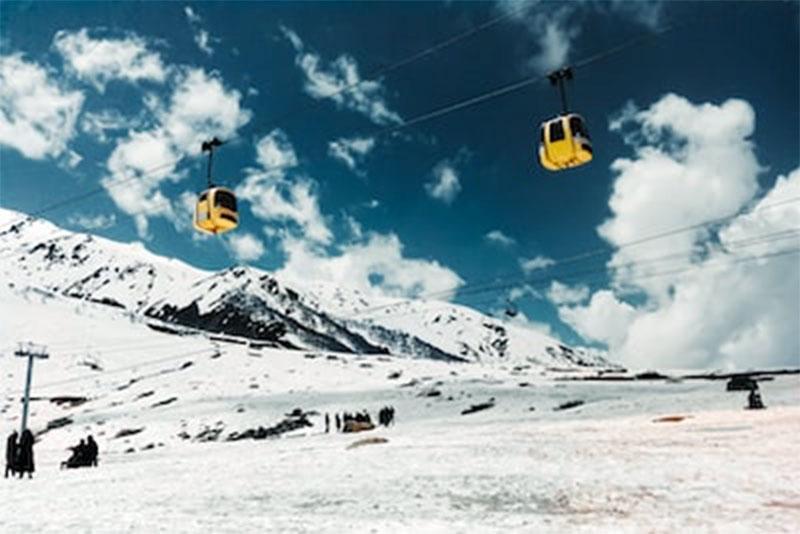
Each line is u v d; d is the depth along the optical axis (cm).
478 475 2130
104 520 1576
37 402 12588
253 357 17638
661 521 1305
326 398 10031
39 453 6931
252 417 8888
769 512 1344
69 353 19788
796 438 2605
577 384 10194
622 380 11056
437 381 12381
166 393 12800
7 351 19425
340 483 2114
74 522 1568
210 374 15050
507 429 4297
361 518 1483
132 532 1404
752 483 1697
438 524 1377
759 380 8512
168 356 19688
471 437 3650
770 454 2228
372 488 1966
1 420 10856
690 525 1257
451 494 1786
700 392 7481
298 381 14100
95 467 3738
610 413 5728
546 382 10994
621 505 1503
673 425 3616
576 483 1864
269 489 2056
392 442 3647
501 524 1351
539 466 2283
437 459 2647
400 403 9175
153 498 1980
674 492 1631
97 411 10950
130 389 13788
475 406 8150
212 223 2180
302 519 1494
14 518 1684
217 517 1565
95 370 17125
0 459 5125
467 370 16675
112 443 8075
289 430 8175
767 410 4447
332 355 19175
